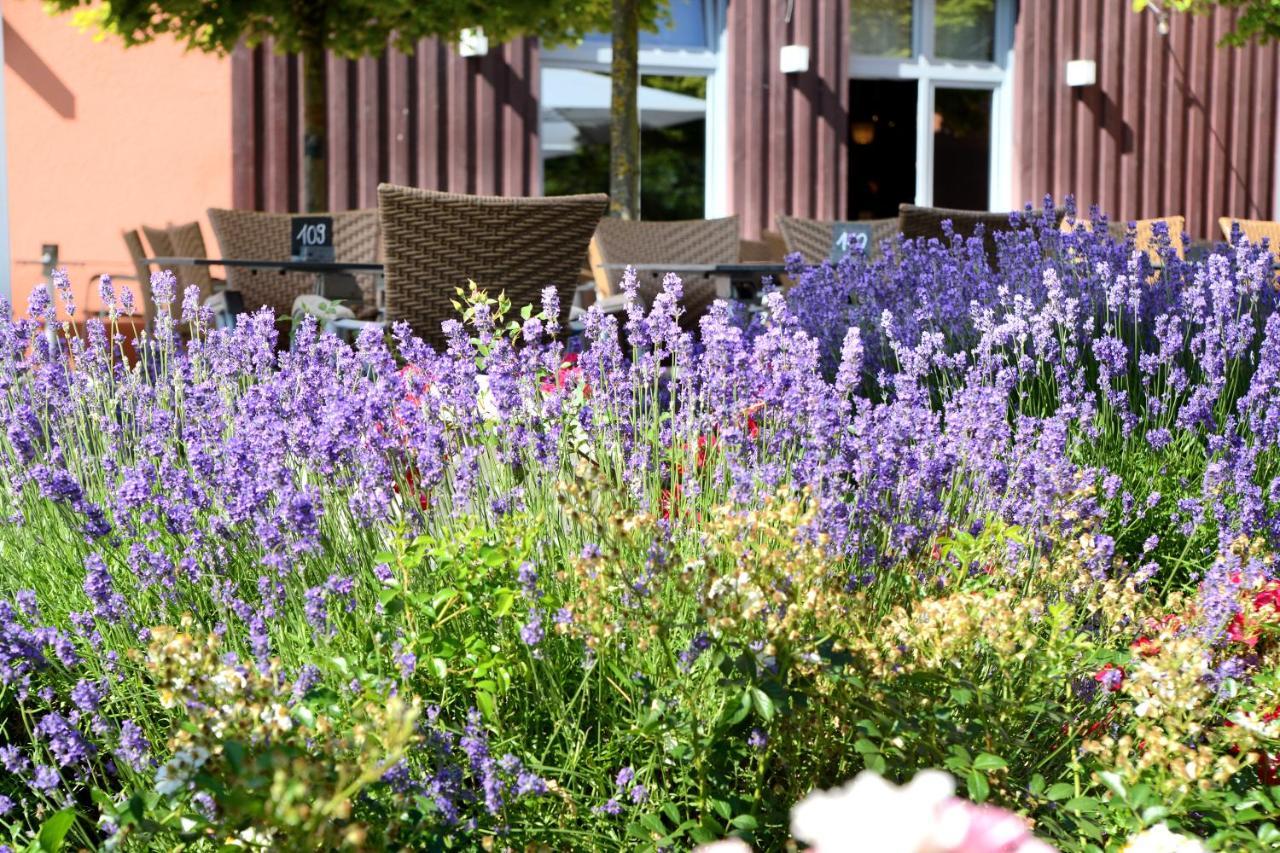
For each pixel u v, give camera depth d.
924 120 12.51
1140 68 12.77
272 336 3.18
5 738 2.25
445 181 10.76
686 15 11.63
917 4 12.44
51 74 9.99
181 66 10.16
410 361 2.92
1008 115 12.67
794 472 2.59
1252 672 2.31
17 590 2.52
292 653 2.17
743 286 6.50
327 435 2.50
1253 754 1.92
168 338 3.47
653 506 2.49
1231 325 3.78
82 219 10.09
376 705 1.80
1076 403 3.64
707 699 1.98
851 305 4.72
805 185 11.74
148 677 2.24
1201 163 13.09
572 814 1.95
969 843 0.69
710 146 11.77
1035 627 2.23
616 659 2.12
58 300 7.81
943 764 1.84
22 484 2.65
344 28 8.01
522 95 10.97
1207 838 1.83
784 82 11.66
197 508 2.51
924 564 2.56
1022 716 2.08
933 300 4.56
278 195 10.34
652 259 7.30
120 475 2.88
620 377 2.89
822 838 0.70
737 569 1.95
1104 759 1.86
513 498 2.46
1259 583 2.42
